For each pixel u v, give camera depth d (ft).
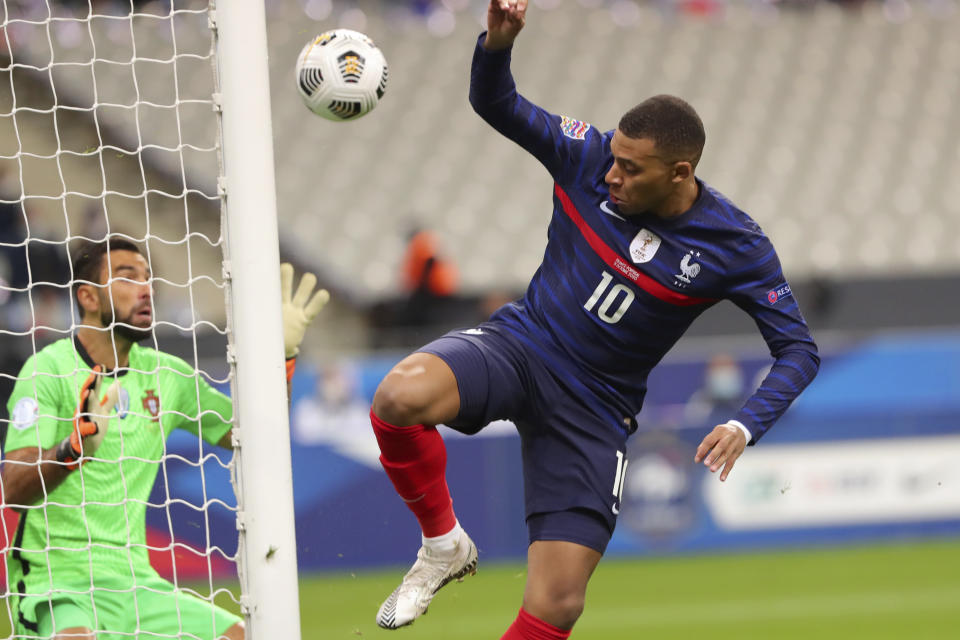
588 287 43.42
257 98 39.81
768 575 111.24
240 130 39.70
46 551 47.50
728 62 202.49
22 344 109.19
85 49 163.32
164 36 170.19
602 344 43.73
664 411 119.85
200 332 118.73
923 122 194.49
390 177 175.42
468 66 193.67
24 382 48.55
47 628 47.78
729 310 132.16
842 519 122.72
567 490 43.73
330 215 167.94
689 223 42.34
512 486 116.47
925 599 101.45
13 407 48.19
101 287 49.29
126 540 49.78
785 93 197.77
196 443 104.27
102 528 49.32
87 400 46.78
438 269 135.85
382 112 185.47
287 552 40.29
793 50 205.67
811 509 122.42
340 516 113.19
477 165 178.60
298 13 193.77
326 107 42.19
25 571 48.73
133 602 49.03
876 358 122.21
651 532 120.37
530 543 44.62
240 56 39.68
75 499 48.70
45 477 46.65
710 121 192.24
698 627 94.38
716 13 211.20
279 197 170.30
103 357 50.14
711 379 119.55
